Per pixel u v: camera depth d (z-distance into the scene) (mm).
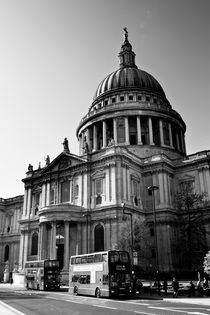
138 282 44438
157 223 71625
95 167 73250
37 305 31266
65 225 67250
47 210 68625
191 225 64562
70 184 76625
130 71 107375
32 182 87438
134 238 61500
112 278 39375
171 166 79188
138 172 76875
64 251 65562
